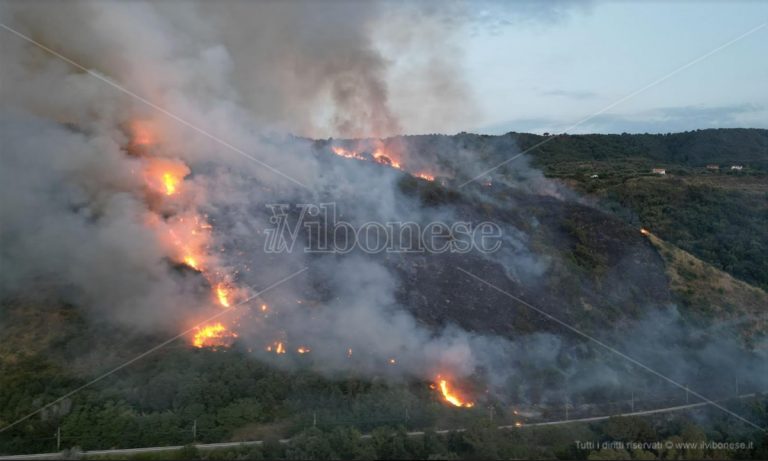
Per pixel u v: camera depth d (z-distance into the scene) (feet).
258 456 141.49
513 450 149.38
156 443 150.30
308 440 146.00
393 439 148.56
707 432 168.14
